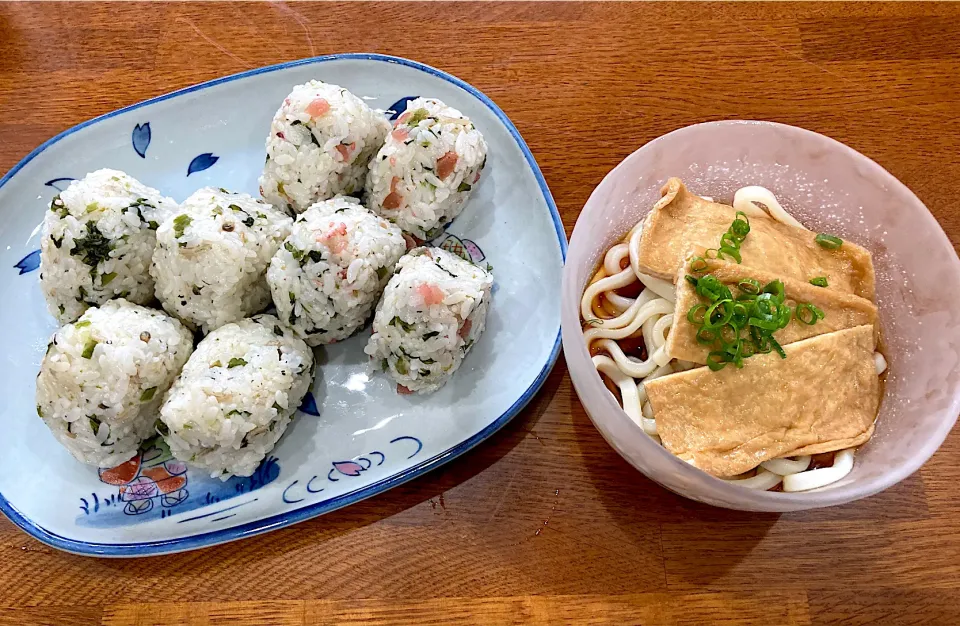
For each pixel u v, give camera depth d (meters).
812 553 0.28
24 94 0.37
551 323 0.31
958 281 0.27
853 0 0.38
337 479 0.29
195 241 0.28
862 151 0.35
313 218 0.29
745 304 0.26
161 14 0.38
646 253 0.28
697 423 0.27
